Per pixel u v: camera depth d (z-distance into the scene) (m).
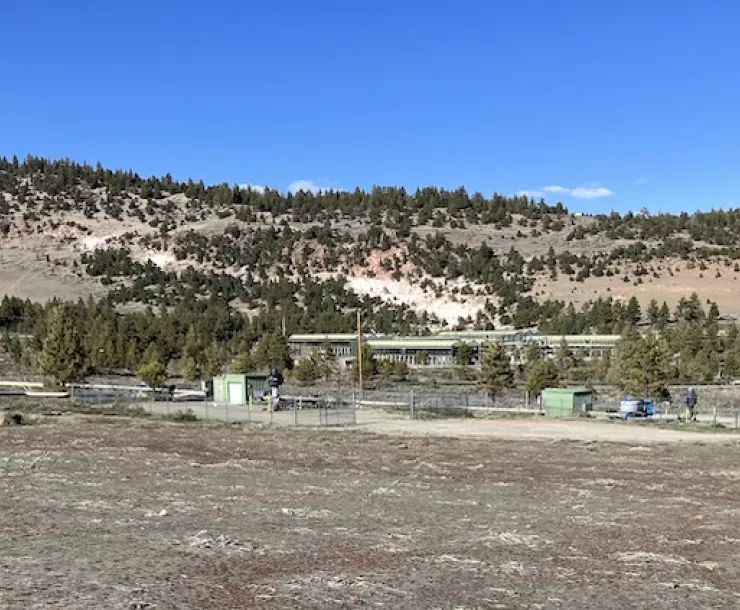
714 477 25.38
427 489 22.23
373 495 20.80
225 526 15.93
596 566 12.97
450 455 30.83
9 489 20.33
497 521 17.33
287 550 13.59
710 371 77.38
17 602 10.01
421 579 11.75
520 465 28.03
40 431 37.06
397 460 29.09
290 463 27.77
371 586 11.20
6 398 57.44
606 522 17.31
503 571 12.42
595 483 23.83
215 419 46.62
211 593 10.67
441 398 62.22
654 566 13.03
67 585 10.88
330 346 106.06
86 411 48.56
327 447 32.97
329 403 56.59
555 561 13.30
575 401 50.84
